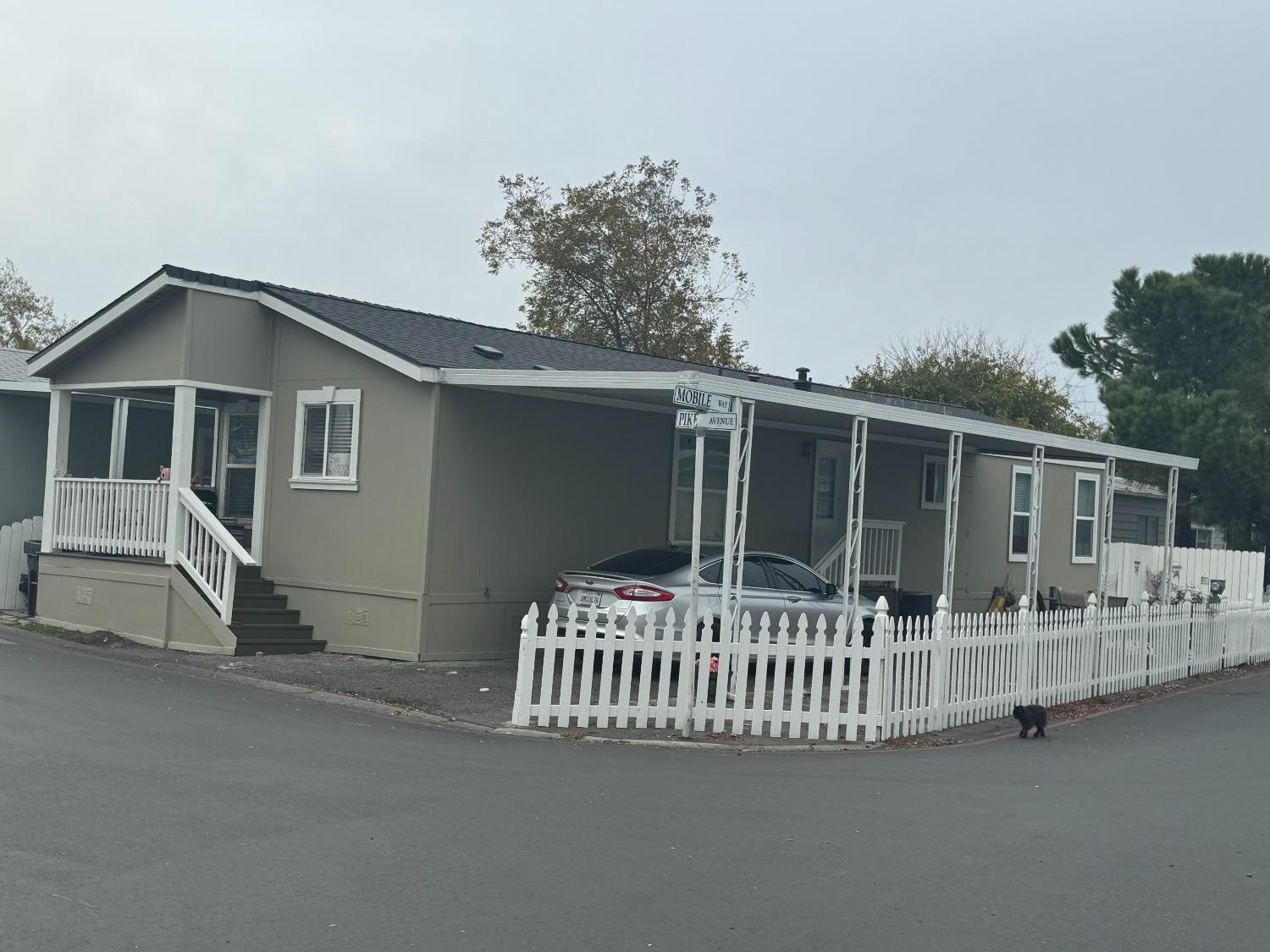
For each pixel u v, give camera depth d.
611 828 8.14
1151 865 7.90
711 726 12.67
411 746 10.60
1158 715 15.47
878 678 12.45
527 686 12.03
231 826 7.64
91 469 22.06
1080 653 16.30
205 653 16.20
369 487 16.53
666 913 6.46
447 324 19.91
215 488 19.03
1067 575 27.19
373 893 6.53
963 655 13.80
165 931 5.82
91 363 18.28
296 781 8.91
